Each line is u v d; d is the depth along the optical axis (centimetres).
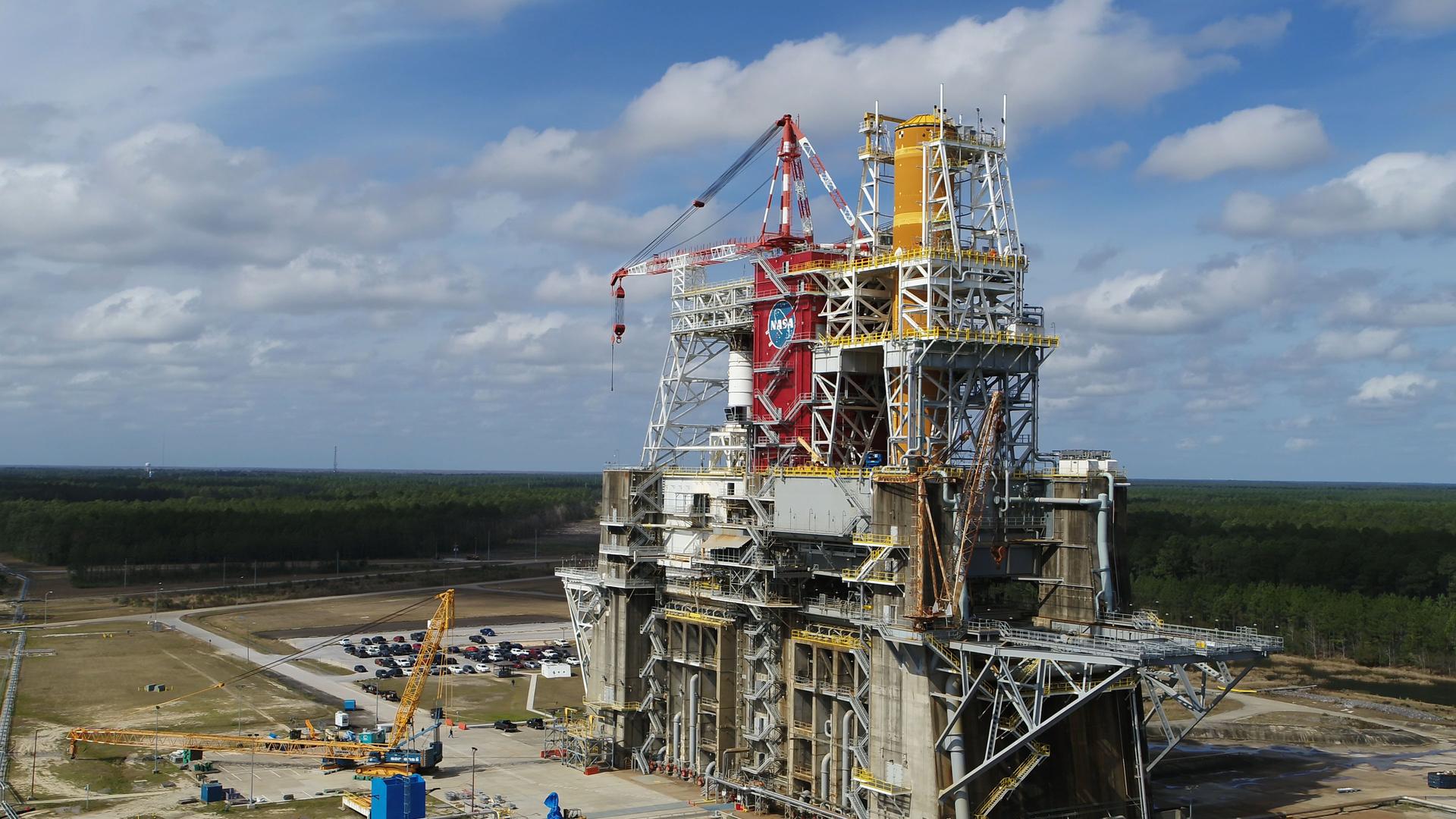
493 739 17612
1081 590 12375
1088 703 11669
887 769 11450
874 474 11650
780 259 14638
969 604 12469
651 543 15625
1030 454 12812
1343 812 13775
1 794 14200
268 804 13825
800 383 14125
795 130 15425
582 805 13588
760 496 13650
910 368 12188
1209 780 15312
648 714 15438
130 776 15112
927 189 12744
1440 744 17562
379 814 12750
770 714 13300
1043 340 12738
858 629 12306
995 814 11156
